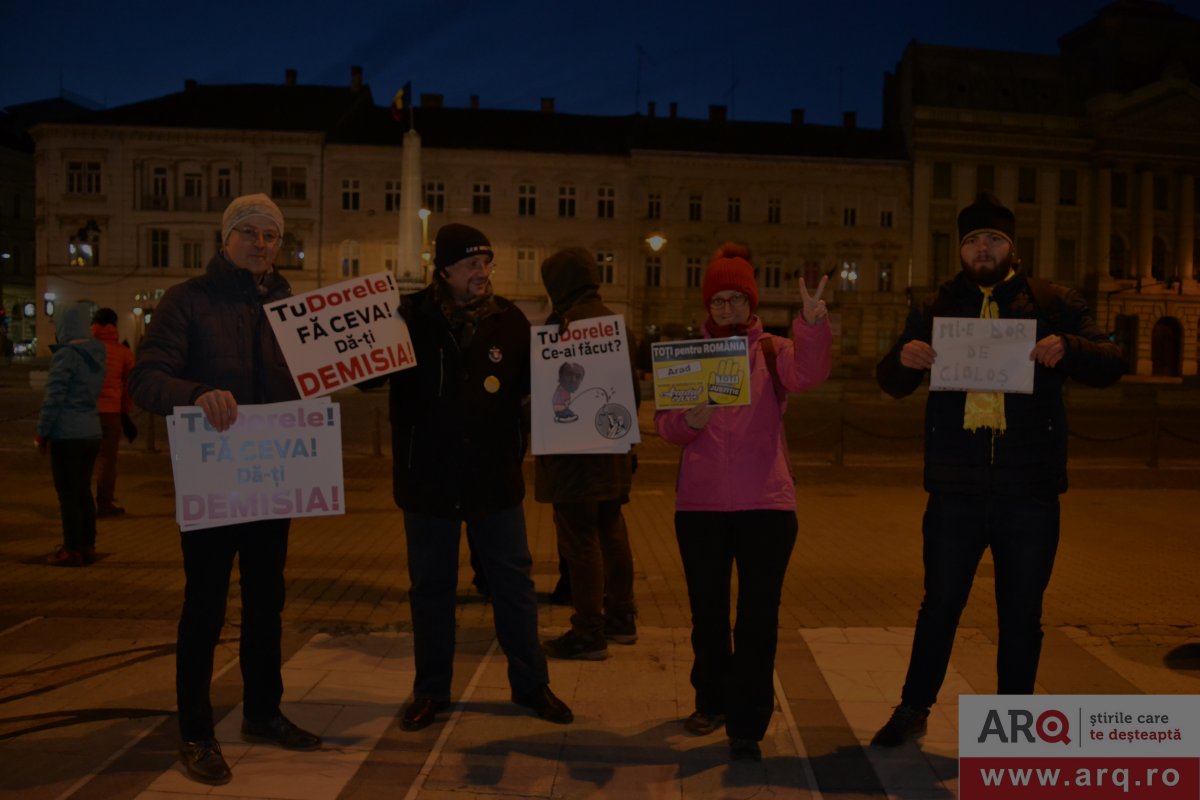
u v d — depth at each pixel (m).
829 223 48.47
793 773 3.67
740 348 3.77
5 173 57.66
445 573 4.12
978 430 3.75
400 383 4.10
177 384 3.44
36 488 10.59
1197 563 7.48
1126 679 4.73
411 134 26.88
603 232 47.19
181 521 3.49
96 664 4.76
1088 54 53.28
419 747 3.86
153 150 45.50
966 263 3.89
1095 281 50.94
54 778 3.52
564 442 4.23
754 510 3.80
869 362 48.94
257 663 3.80
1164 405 33.28
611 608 5.25
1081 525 9.19
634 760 3.77
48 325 46.19
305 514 3.63
